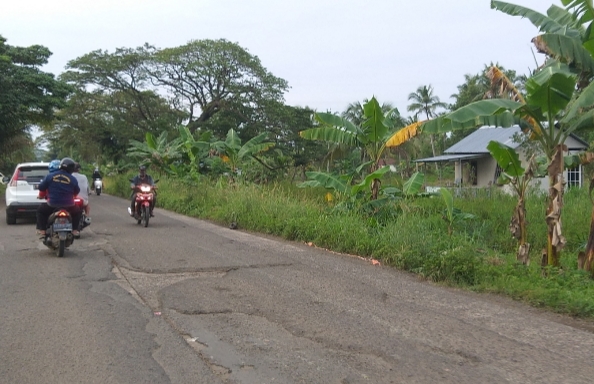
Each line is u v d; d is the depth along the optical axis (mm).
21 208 14344
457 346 5277
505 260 9172
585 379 4523
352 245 10398
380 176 12641
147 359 4891
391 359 4930
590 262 9016
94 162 56875
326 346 5246
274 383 4402
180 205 18703
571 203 15867
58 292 7195
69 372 4602
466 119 8906
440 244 9289
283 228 12453
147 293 7145
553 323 6098
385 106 29797
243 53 38625
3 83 25859
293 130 38812
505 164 9602
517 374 4613
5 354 5008
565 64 9398
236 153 23375
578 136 25219
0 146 33062
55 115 34531
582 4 8406
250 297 6953
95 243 11195
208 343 5309
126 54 39250
